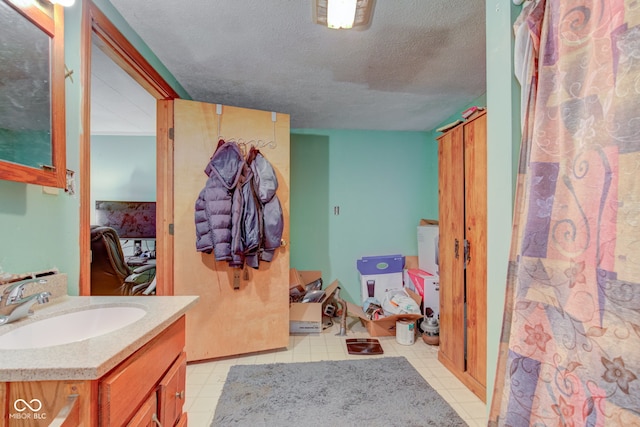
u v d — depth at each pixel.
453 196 2.08
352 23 1.39
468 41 1.71
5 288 0.89
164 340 0.97
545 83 0.84
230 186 2.09
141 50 1.70
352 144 3.41
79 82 1.23
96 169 3.79
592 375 0.71
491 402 1.01
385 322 2.73
